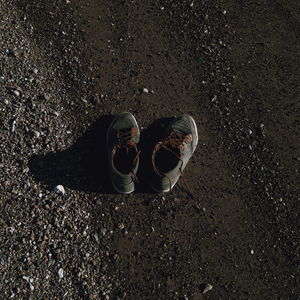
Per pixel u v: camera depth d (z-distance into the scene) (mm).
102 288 1195
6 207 1261
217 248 1287
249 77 1600
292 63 1651
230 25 1717
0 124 1389
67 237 1247
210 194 1370
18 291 1147
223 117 1510
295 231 1336
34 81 1492
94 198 1324
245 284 1242
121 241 1268
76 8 1690
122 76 1550
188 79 1575
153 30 1673
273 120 1519
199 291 1220
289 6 1801
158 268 1240
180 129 1387
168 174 1260
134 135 1371
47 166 1349
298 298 1232
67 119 1444
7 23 1606
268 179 1411
